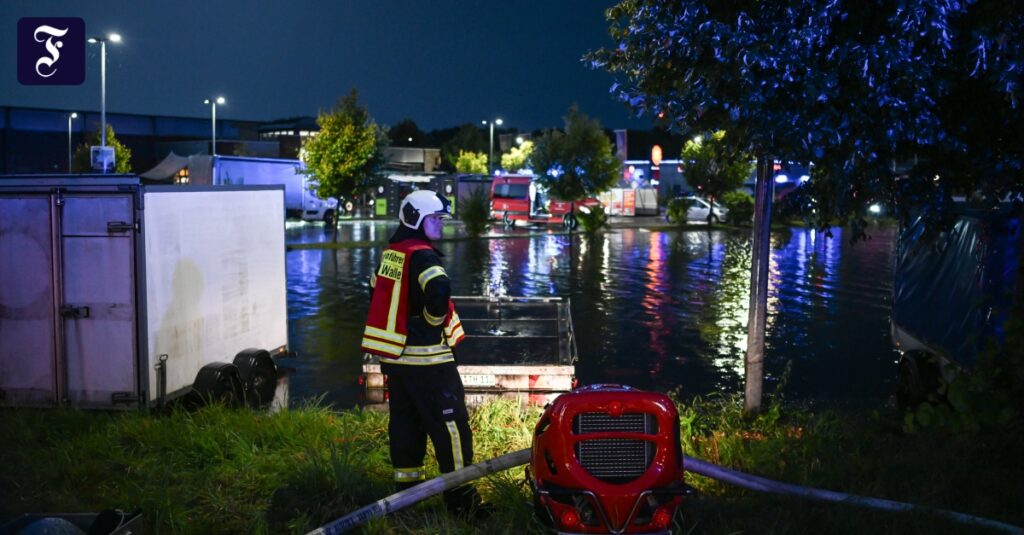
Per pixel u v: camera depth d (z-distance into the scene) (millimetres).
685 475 5758
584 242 34469
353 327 15133
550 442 4148
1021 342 6539
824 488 5508
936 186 6816
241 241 10195
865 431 7148
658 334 14445
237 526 5043
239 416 7555
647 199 56344
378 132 34094
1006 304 7387
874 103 5730
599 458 4074
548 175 41469
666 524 4027
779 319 16078
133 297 8125
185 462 6332
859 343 13742
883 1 5754
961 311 8094
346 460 5652
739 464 6160
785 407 9641
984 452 6344
